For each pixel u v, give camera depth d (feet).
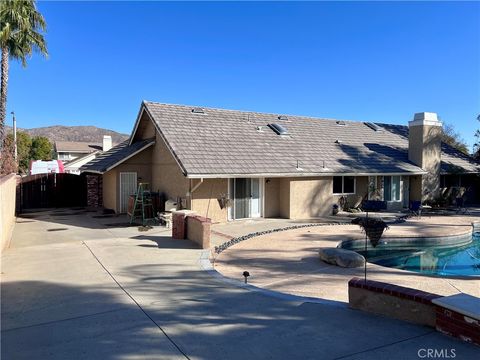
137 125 71.77
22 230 51.55
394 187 80.59
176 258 35.60
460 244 50.78
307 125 84.07
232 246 42.93
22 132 176.35
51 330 18.47
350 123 94.43
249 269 33.45
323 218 66.54
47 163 124.47
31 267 31.63
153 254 37.14
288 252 39.99
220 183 60.49
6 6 75.10
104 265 32.58
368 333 17.78
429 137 81.30
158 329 18.58
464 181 97.14
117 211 68.13
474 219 64.08
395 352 15.80
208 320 19.79
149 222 58.03
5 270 30.58
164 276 29.40
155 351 16.17
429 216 68.59
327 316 20.24
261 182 65.77
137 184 69.56
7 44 77.92
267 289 27.32
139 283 27.27
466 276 31.91
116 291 25.20
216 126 68.90
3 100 78.95
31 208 77.71
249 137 69.46
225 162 58.59
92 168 71.67
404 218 65.41
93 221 59.93
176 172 60.85
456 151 100.07
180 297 23.94
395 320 19.38
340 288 28.02
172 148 57.57
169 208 59.06
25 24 76.74
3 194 38.96
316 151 73.26
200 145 60.85
